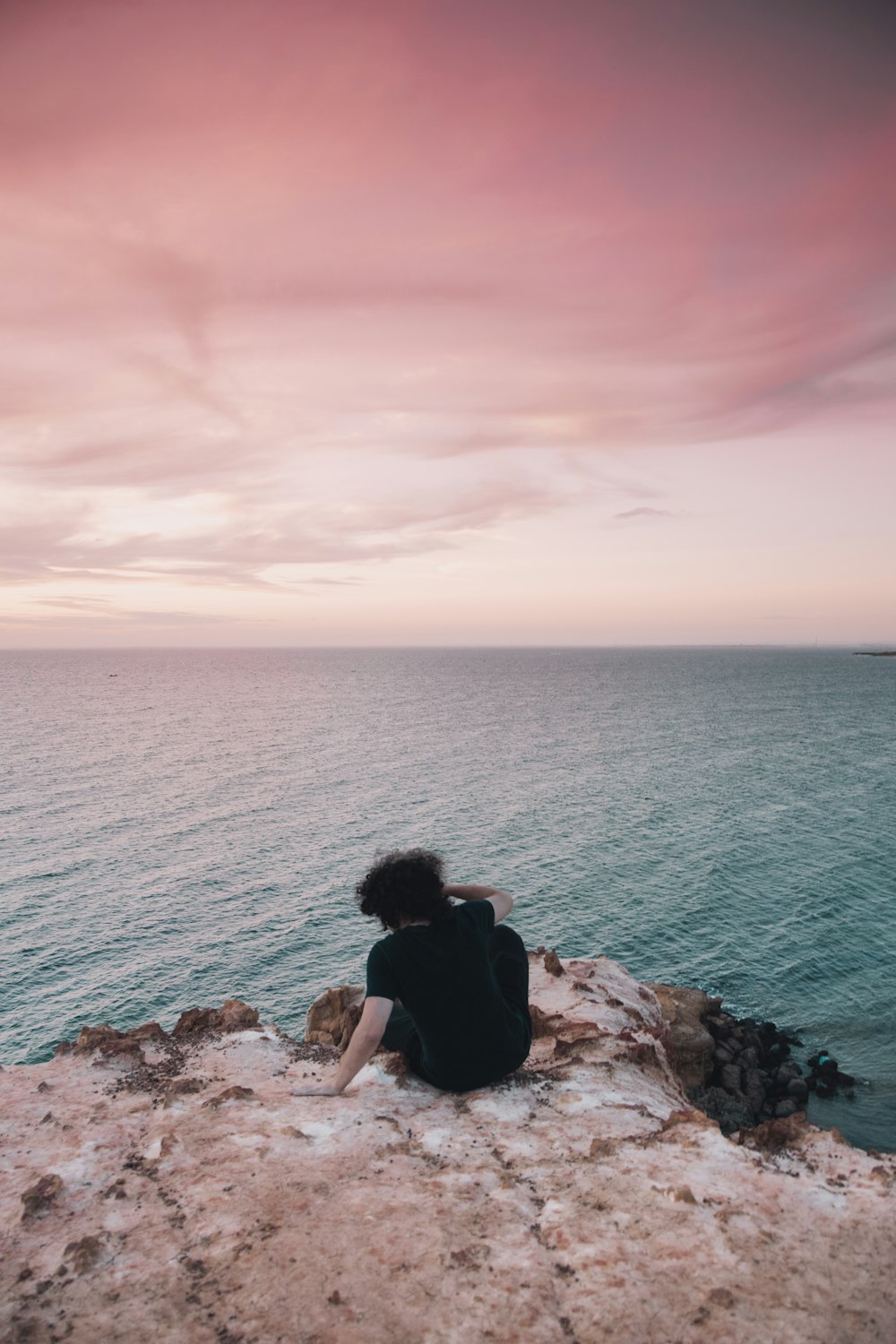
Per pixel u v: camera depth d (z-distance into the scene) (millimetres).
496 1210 2900
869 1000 40281
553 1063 4996
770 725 152375
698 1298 2295
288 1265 2570
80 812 91312
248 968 48500
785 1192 2889
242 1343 2201
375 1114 3873
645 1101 4270
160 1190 3135
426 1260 2580
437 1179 3174
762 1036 35906
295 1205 2977
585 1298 2334
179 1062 4844
